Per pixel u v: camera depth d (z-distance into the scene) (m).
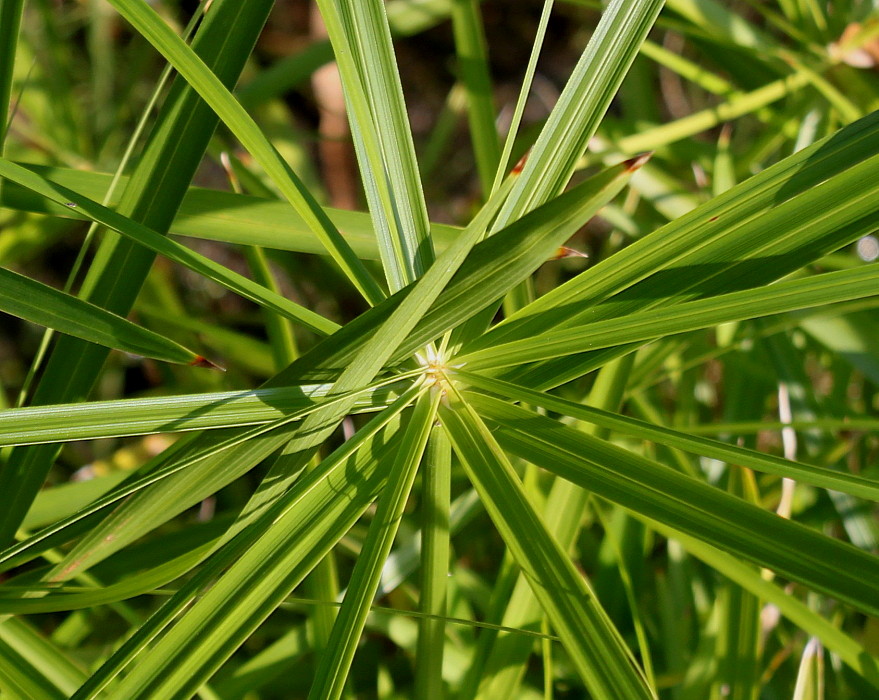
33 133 0.86
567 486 0.61
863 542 0.66
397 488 0.50
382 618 0.66
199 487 0.54
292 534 0.50
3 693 0.56
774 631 0.68
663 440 0.50
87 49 1.11
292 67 0.87
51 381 0.56
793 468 0.49
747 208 0.51
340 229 0.59
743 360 0.72
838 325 0.67
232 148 1.07
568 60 1.38
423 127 1.37
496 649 0.61
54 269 1.14
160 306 0.91
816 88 0.76
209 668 0.49
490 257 0.50
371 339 0.51
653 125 0.85
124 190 0.56
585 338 0.50
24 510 0.57
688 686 0.64
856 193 0.50
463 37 0.65
